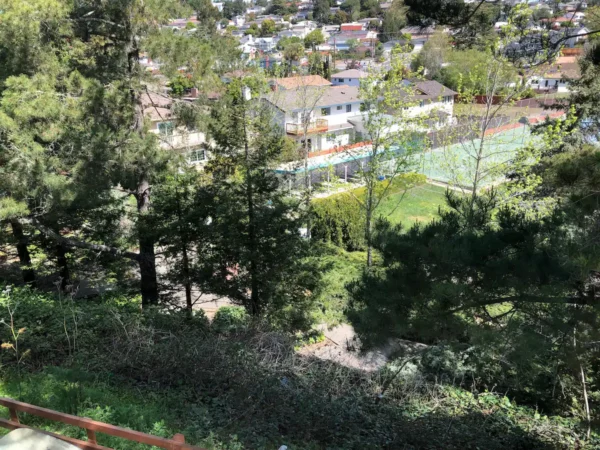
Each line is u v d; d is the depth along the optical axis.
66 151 10.79
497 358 7.64
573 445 7.70
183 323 9.88
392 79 20.61
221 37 14.44
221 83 12.92
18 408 4.20
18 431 3.93
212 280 12.09
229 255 12.06
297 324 11.90
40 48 10.70
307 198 13.12
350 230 23.38
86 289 17.25
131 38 11.81
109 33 12.15
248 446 5.93
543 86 40.09
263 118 12.07
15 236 14.06
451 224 7.00
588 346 5.97
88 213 13.29
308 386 8.05
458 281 6.38
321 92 29.19
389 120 21.19
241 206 11.75
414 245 6.61
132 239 12.77
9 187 9.98
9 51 10.49
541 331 6.18
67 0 11.36
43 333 8.51
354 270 16.34
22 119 9.84
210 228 11.70
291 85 33.91
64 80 11.10
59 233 14.20
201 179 12.60
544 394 9.50
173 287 14.19
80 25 12.10
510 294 6.16
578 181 6.67
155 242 12.48
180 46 12.01
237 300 12.74
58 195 10.04
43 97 9.98
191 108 12.84
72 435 5.38
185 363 7.61
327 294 13.04
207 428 6.16
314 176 32.19
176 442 3.59
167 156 12.00
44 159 10.23
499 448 7.39
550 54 8.19
